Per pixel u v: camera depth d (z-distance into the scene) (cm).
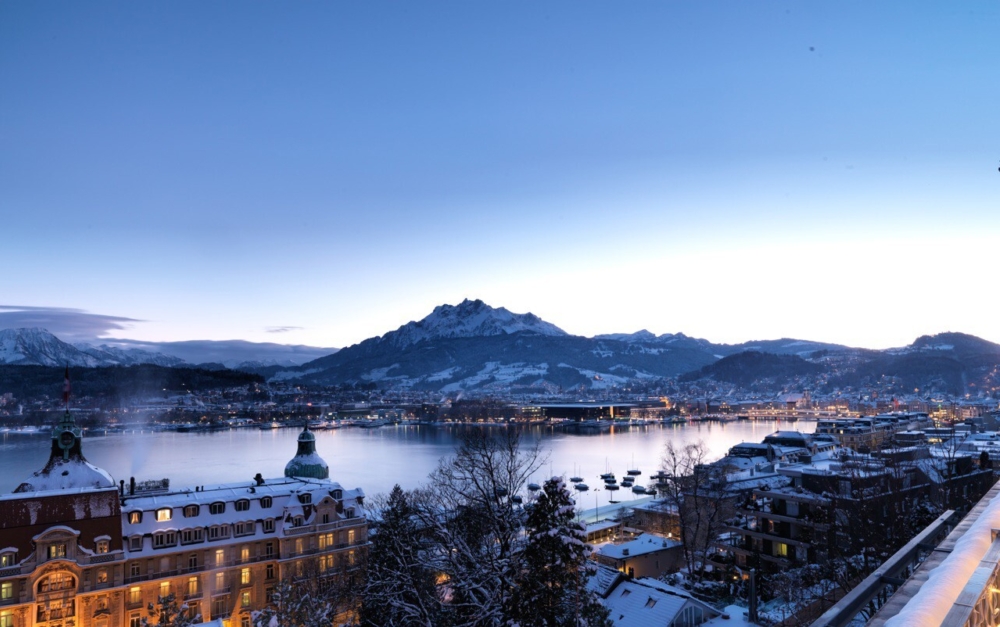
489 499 5034
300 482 12875
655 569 11581
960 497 10019
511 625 4203
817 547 10156
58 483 11888
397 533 5962
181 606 10050
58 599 9356
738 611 8006
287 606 6197
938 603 842
